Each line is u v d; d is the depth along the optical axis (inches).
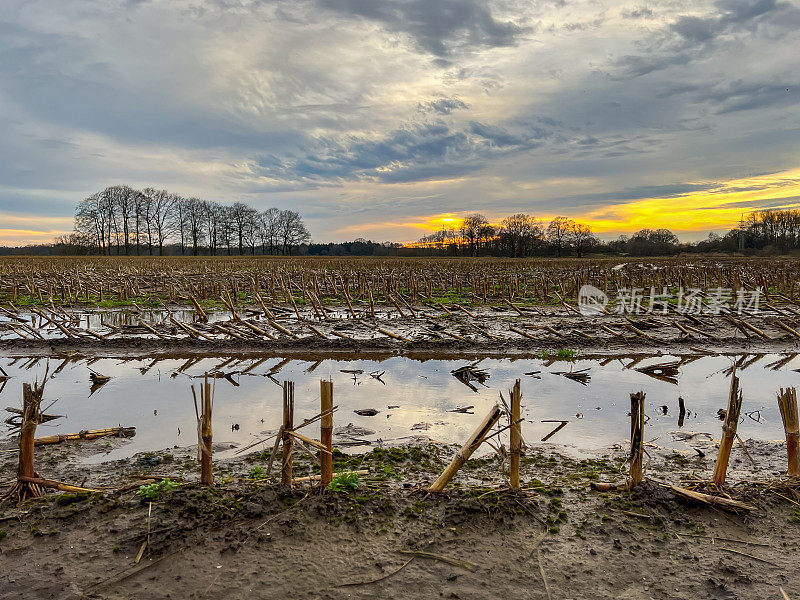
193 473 259.1
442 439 317.7
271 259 3225.9
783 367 513.7
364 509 207.3
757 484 229.5
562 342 602.5
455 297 1088.2
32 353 563.2
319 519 200.7
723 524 202.4
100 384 449.4
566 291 1140.5
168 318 825.5
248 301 1010.7
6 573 172.2
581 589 168.4
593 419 360.2
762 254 4192.9
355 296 1103.0
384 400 402.9
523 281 1348.4
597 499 221.8
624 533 197.3
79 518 200.4
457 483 243.6
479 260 3206.2
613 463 276.2
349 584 169.0
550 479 250.2
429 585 169.5
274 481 232.2
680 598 164.2
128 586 167.2
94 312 874.1
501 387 442.3
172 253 4768.7
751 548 188.9
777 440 315.3
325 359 548.7
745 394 423.2
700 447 304.7
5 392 424.5
